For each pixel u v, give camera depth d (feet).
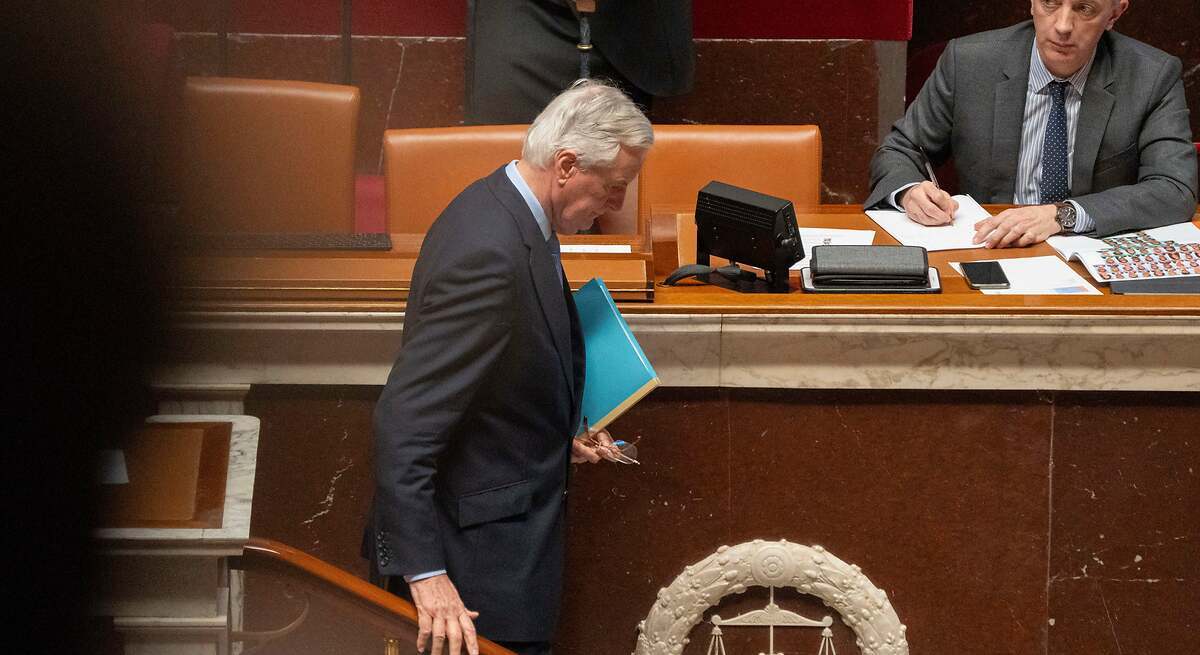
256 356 30.40
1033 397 31.50
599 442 29.50
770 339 30.73
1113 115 43.04
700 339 30.83
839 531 32.48
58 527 7.34
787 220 32.04
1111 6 42.11
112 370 7.76
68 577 7.34
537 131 25.76
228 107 43.91
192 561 22.88
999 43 45.01
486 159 43.96
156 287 8.32
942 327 30.42
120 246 7.91
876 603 32.17
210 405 30.40
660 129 45.55
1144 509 32.19
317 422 31.53
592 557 32.68
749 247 32.45
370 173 61.87
